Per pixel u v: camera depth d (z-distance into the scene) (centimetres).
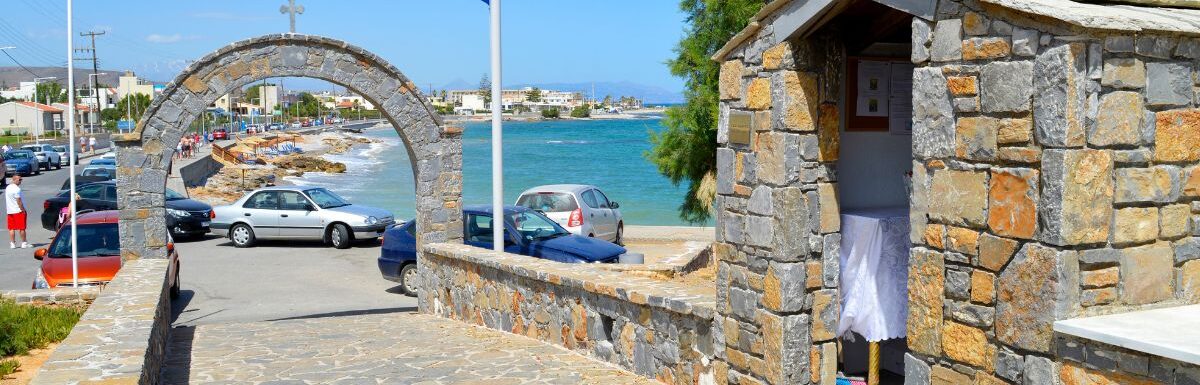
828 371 633
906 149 686
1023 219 437
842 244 645
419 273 1395
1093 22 400
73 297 1335
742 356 660
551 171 6412
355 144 10662
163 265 1226
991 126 451
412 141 1377
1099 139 418
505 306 1094
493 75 1329
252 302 1577
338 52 1337
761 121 620
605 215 2189
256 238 2338
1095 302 430
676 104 2267
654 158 2312
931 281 496
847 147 663
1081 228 420
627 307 833
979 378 469
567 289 944
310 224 2311
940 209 486
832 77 611
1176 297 453
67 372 612
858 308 636
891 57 664
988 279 459
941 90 480
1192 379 378
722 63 664
